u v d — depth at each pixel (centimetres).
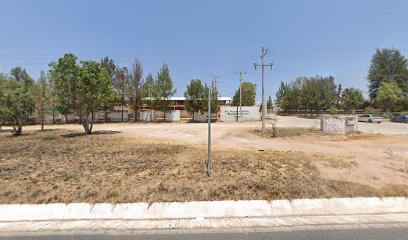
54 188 566
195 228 421
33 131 2219
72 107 1814
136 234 399
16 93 1831
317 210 501
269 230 411
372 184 591
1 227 432
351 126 1911
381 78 5203
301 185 579
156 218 471
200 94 3803
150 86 3841
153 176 655
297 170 700
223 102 6638
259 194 541
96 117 3912
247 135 1805
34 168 756
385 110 4762
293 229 414
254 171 693
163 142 1362
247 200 517
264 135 1788
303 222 445
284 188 563
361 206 514
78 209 489
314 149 1109
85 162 838
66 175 661
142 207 495
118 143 1321
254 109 4053
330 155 904
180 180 616
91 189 555
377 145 1266
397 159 823
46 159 902
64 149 1140
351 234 393
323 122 1992
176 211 488
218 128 2412
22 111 1847
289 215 483
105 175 668
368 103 5503
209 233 400
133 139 1511
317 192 551
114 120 4022
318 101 5109
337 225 430
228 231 407
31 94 1947
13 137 1741
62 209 489
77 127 2797
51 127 2808
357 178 627
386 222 443
